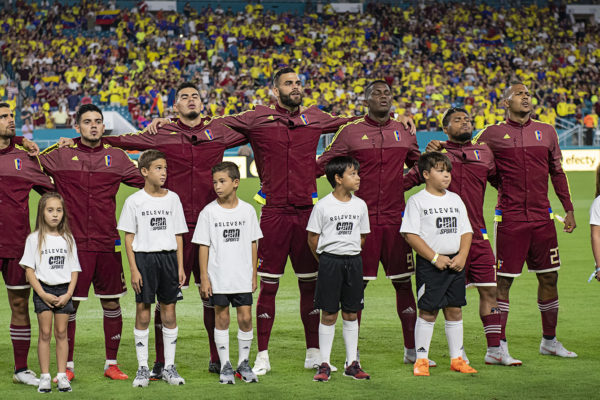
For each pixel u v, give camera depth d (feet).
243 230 19.04
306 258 20.62
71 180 19.81
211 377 19.39
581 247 42.55
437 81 106.73
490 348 20.45
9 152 19.58
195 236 19.13
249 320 19.03
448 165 19.58
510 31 125.18
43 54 104.22
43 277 18.21
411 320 20.80
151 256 18.84
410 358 20.70
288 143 20.70
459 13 126.21
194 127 20.89
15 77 102.27
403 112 95.30
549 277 21.44
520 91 21.33
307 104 97.55
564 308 27.78
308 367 20.22
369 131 20.95
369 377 18.95
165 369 18.93
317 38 115.24
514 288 31.73
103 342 23.27
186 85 20.68
